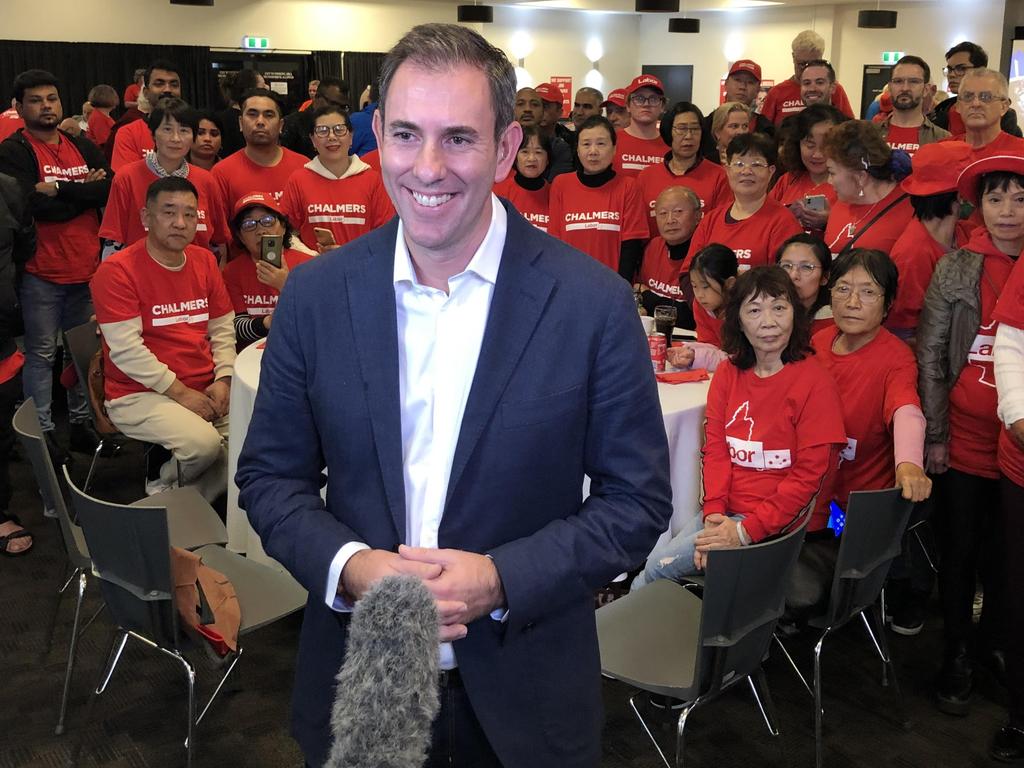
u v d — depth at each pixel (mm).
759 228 3572
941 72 13812
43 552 3506
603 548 1098
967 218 2830
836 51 14578
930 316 2508
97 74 12289
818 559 2365
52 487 2268
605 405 1118
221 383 3559
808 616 2262
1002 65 13344
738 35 15477
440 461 1147
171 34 12656
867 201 3178
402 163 1009
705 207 4551
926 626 3068
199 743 2439
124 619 2141
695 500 2754
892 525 2244
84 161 4453
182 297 3467
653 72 16391
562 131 6633
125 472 4262
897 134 4688
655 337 3072
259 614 2199
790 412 2453
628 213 4363
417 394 1146
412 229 1040
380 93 1040
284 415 1194
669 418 2629
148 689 2676
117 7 12273
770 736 2492
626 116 7184
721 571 1784
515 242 1132
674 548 2559
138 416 3381
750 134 3541
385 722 680
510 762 1137
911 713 2598
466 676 1133
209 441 3377
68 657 2650
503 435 1089
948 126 5281
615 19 16172
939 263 2516
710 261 3170
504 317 1103
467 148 1002
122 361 3344
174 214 3320
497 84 1019
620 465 1133
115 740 2449
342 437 1141
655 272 4230
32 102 4215
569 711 1189
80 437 4453
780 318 2432
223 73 12656
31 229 3408
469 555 1052
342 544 1099
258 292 3877
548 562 1062
